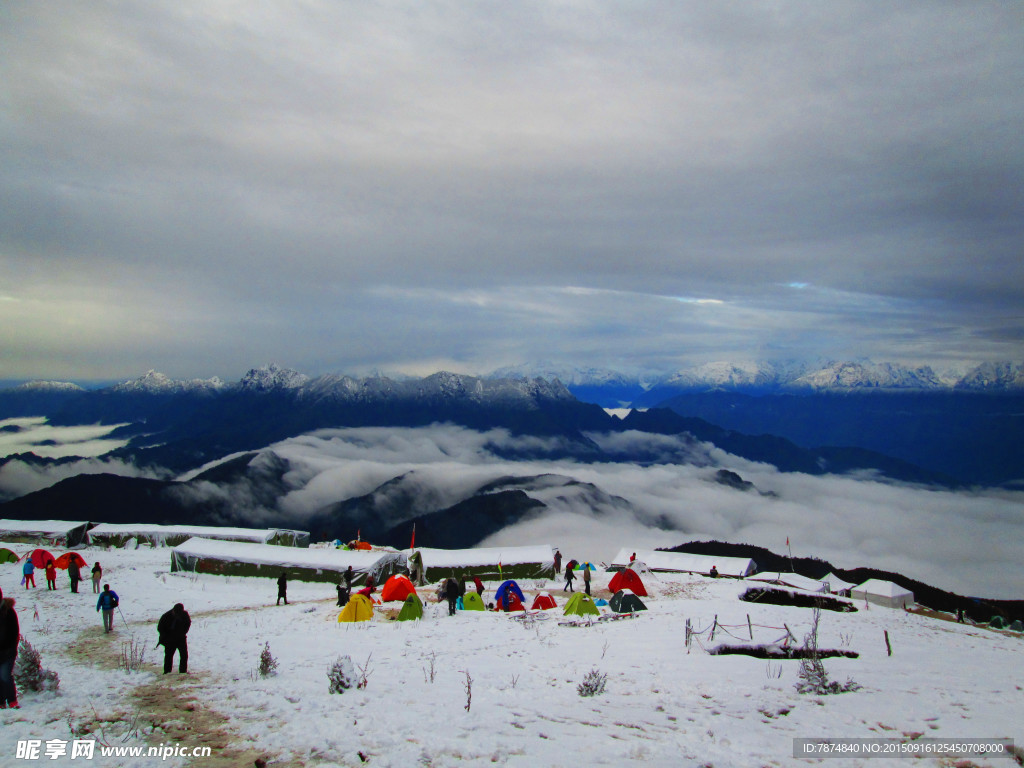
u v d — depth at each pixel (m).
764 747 10.92
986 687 15.60
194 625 29.14
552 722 12.30
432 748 10.74
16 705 13.62
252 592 44.28
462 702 13.66
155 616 32.12
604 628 25.64
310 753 10.77
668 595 37.97
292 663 19.08
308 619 30.64
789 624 25.89
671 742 11.12
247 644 23.22
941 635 27.72
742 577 60.03
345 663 15.18
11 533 65.75
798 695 14.18
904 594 57.53
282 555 50.78
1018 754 10.58
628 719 12.50
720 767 10.05
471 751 10.55
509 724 12.10
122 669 18.45
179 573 50.12
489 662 18.89
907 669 17.83
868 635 24.70
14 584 40.94
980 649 24.08
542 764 10.03
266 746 11.16
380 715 12.55
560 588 44.47
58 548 62.41
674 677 15.97
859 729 11.86
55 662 20.23
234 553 50.66
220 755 10.84
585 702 13.80
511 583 35.19
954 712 12.97
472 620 29.27
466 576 50.47
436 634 25.16
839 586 63.69
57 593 37.81
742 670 16.69
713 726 12.00
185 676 17.00
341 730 11.70
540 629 26.08
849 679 15.23
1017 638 32.84
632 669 17.16
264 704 13.61
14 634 13.70
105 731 12.05
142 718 12.84
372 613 30.70
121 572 48.91
